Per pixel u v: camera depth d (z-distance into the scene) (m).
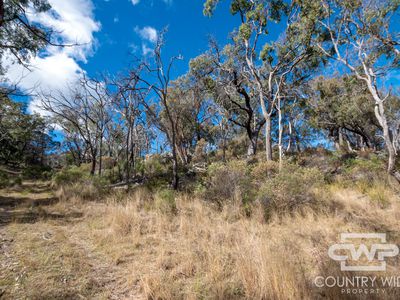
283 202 6.38
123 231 5.16
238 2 12.99
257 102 20.45
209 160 21.44
